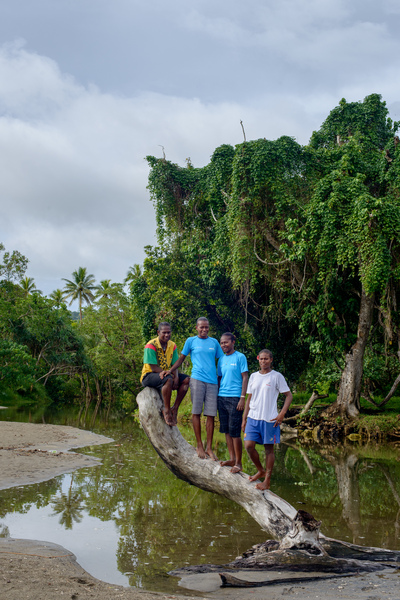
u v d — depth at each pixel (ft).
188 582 17.01
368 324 69.15
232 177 75.51
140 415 23.68
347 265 65.41
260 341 87.40
